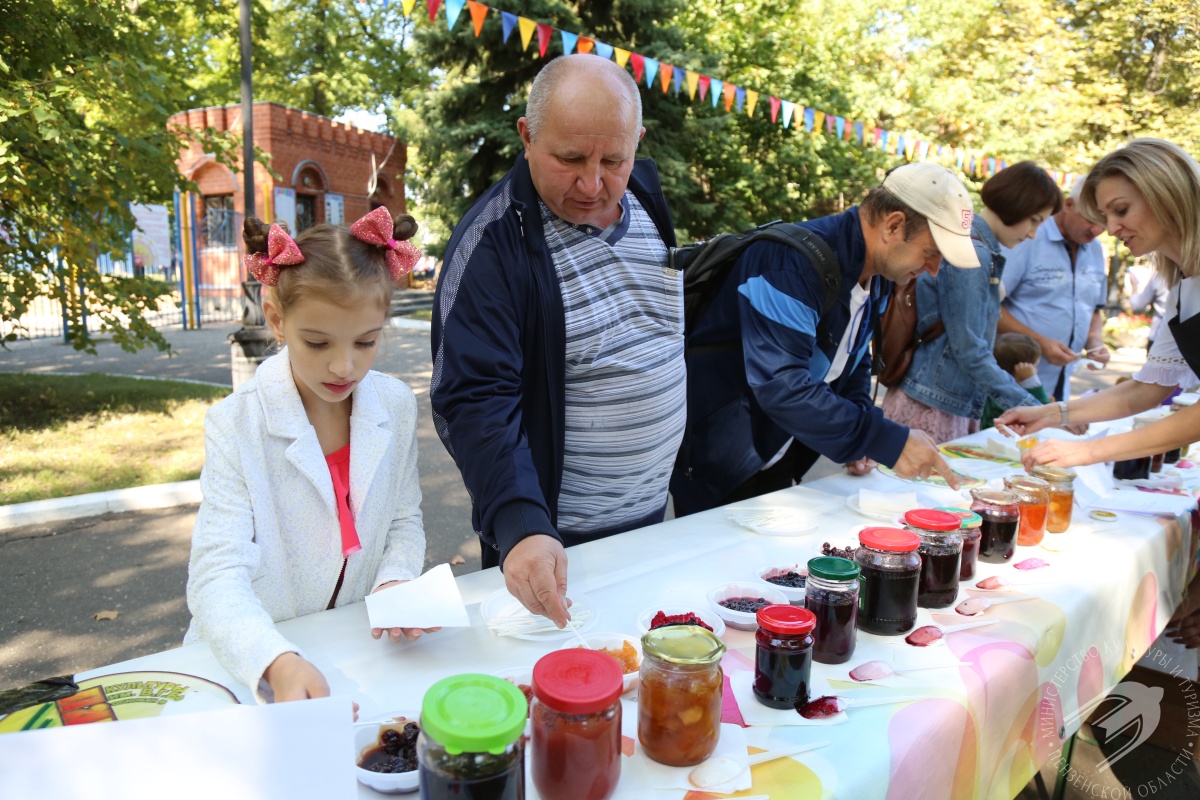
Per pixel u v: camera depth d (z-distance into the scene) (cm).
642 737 103
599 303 176
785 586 158
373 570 154
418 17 1055
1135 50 1476
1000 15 1541
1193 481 258
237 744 82
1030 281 375
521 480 141
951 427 313
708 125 1067
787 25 1420
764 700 116
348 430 151
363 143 1684
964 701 120
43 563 397
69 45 612
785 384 196
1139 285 802
